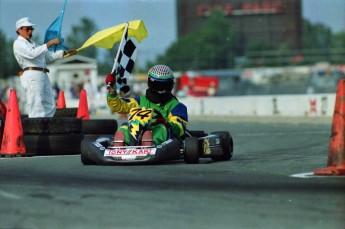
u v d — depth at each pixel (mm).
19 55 45594
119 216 22578
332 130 31688
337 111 31594
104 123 47281
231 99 126625
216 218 22359
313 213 23078
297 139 56781
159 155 34688
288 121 89938
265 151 45500
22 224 21750
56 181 29188
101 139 36750
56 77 150625
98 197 25391
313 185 28078
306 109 109125
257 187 27547
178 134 37156
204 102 134250
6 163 37031
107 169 32969
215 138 37375
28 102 46125
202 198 25219
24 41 45625
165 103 37469
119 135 35719
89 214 22859
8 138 41750
